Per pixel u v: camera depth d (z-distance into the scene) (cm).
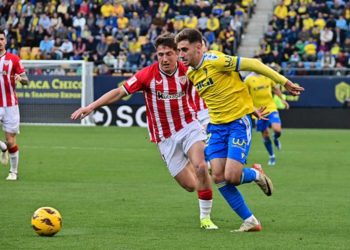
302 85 6225
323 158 4122
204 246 1741
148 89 2038
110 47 7088
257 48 7306
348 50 6862
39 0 7862
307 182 3094
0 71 3016
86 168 3531
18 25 7588
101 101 1959
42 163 3722
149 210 2328
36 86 6425
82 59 7075
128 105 6438
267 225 2069
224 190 1967
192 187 2103
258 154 4353
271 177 3266
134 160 3906
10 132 3066
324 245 1761
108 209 2341
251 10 7688
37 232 1856
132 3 7656
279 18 7225
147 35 7312
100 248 1709
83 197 2600
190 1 7738
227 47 7025
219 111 1962
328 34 6962
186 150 2048
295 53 6781
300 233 1934
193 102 2062
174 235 1891
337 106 6206
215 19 7250
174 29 7194
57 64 6397
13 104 3052
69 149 4466
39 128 6103
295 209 2370
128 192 2738
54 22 7488
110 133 5694
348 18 7194
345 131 6031
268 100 3922
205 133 2052
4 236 1853
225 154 1970
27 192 2711
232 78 1953
